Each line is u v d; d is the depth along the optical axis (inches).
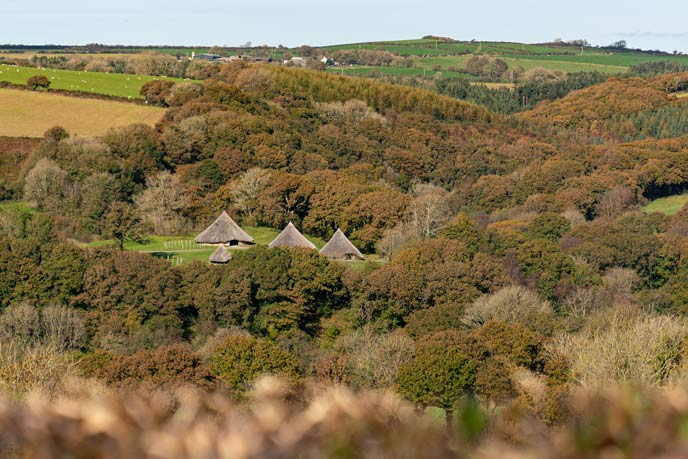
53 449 240.7
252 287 2878.9
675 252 3597.4
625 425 200.5
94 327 2635.3
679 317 2428.6
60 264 2817.4
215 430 233.0
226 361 1792.6
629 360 1512.1
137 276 2790.4
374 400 240.7
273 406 242.4
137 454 233.0
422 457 218.4
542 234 4173.2
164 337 2635.3
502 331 1971.0
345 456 220.5
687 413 197.8
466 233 3656.5
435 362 1675.7
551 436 214.1
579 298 3019.2
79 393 319.3
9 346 1852.9
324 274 2952.8
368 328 2795.3
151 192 4461.1
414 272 3024.1
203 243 4052.7
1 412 252.7
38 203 4298.7
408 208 4274.1
